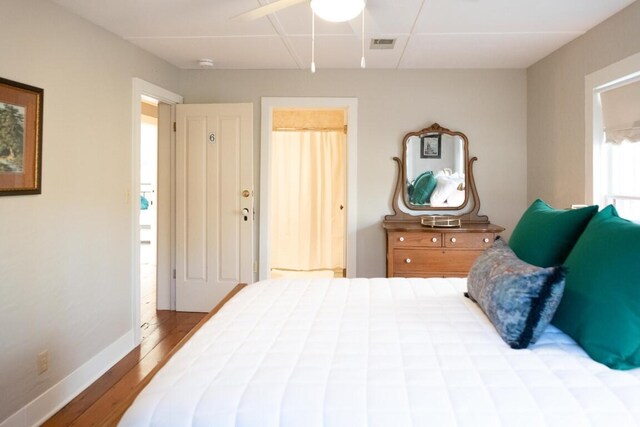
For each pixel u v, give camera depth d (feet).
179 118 13.53
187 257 13.80
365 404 3.62
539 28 9.87
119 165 10.40
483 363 4.36
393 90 13.55
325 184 19.53
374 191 13.70
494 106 13.46
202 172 13.58
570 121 10.84
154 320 13.12
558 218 5.89
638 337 4.19
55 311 8.26
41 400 7.88
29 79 7.56
